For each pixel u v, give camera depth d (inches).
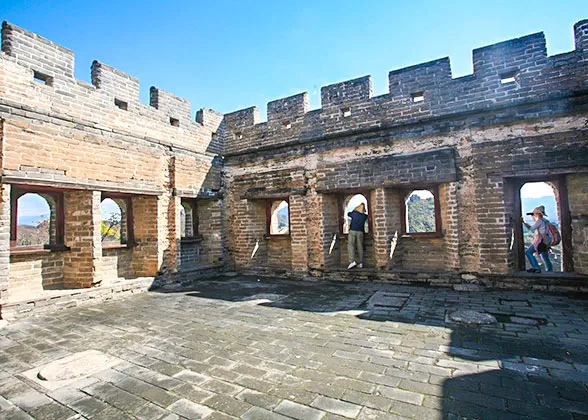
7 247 230.5
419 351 158.1
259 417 109.3
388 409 111.9
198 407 116.3
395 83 327.3
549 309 216.4
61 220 294.7
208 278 383.6
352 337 179.6
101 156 291.7
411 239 337.4
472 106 293.0
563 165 257.4
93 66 301.6
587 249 260.5
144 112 335.0
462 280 294.5
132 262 346.0
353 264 345.4
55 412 115.6
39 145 250.5
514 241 287.1
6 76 236.7
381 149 331.0
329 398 119.7
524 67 275.0
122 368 148.9
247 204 413.4
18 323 220.5
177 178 359.9
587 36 255.6
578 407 110.0
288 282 349.1
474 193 289.3
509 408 110.7
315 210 366.0
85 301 270.1
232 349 167.8
